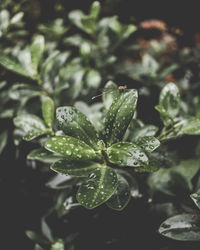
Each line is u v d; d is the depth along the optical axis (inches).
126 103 16.0
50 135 18.5
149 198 19.2
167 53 36.8
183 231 16.6
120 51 31.5
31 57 20.7
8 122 25.2
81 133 16.2
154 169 16.9
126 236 20.2
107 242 20.2
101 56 27.0
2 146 23.1
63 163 16.2
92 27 25.4
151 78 26.5
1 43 28.7
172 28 45.8
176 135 18.0
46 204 26.3
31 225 26.5
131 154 15.3
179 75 33.1
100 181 15.5
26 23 35.9
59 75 22.5
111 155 15.5
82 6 40.0
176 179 19.8
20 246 26.5
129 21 43.9
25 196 26.1
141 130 17.9
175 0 48.7
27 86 22.4
